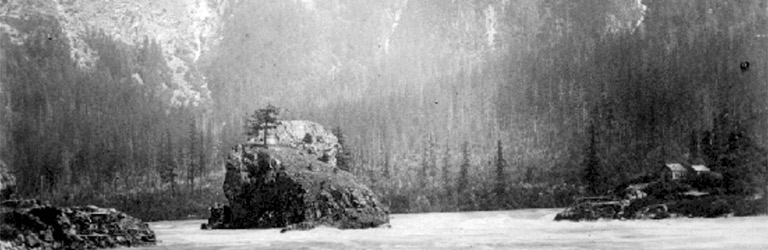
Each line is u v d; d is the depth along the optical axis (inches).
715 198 5733.3
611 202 6122.1
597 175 7701.8
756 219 4970.5
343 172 6407.5
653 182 6584.6
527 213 6934.1
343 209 5797.2
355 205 5821.9
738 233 4212.6
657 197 6127.0
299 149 6865.2
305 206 5890.8
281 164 6264.8
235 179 6446.9
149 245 4463.6
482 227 5698.8
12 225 3548.2
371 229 5625.0
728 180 6072.8
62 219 3929.6
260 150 6481.3
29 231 3592.5
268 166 6289.4
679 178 6368.1
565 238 4404.5
